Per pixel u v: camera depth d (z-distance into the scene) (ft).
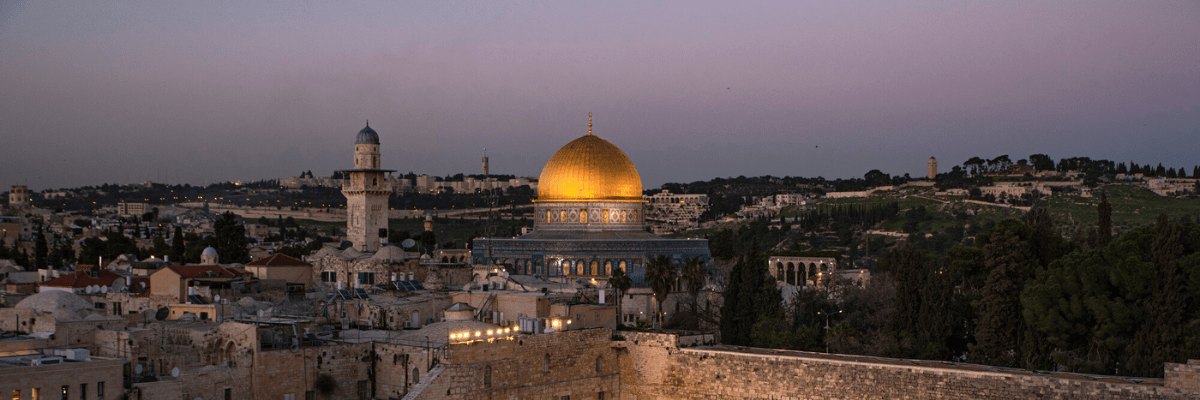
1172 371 308.40
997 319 471.21
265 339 364.38
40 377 299.79
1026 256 518.78
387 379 371.35
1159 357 405.59
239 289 519.19
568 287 576.61
